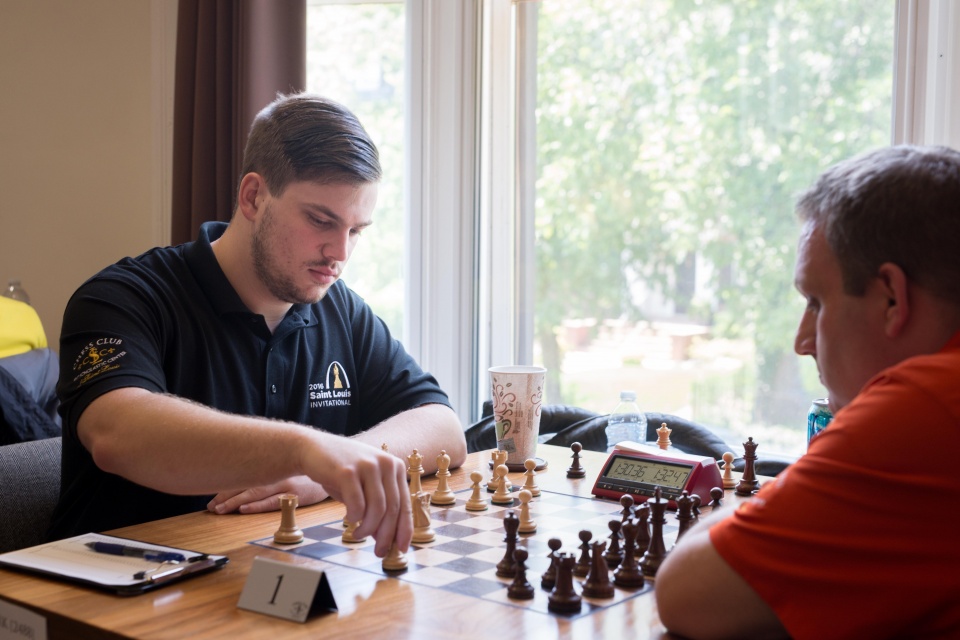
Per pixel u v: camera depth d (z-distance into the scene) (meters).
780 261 2.77
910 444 0.90
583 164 3.02
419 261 3.15
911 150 1.01
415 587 1.12
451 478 1.76
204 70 3.01
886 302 0.98
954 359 0.94
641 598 1.10
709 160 2.85
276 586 1.03
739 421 2.85
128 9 3.45
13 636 1.09
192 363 1.74
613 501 1.57
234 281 1.81
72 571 1.15
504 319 3.16
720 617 0.96
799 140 2.73
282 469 1.26
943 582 0.88
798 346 1.11
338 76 3.29
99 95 3.50
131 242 3.52
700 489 1.54
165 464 1.32
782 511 0.95
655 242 2.94
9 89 3.58
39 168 3.58
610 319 3.03
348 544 1.31
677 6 2.86
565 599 1.04
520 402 1.80
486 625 1.00
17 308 3.22
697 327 2.90
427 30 3.08
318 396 1.93
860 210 0.98
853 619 0.90
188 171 3.08
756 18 2.76
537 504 1.55
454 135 3.09
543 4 3.04
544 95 3.06
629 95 2.95
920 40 2.52
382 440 1.70
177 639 0.96
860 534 0.91
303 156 1.66
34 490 1.91
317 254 1.72
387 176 3.26
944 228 0.94
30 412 2.76
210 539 1.34
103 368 1.47
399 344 2.10
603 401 3.05
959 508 0.88
